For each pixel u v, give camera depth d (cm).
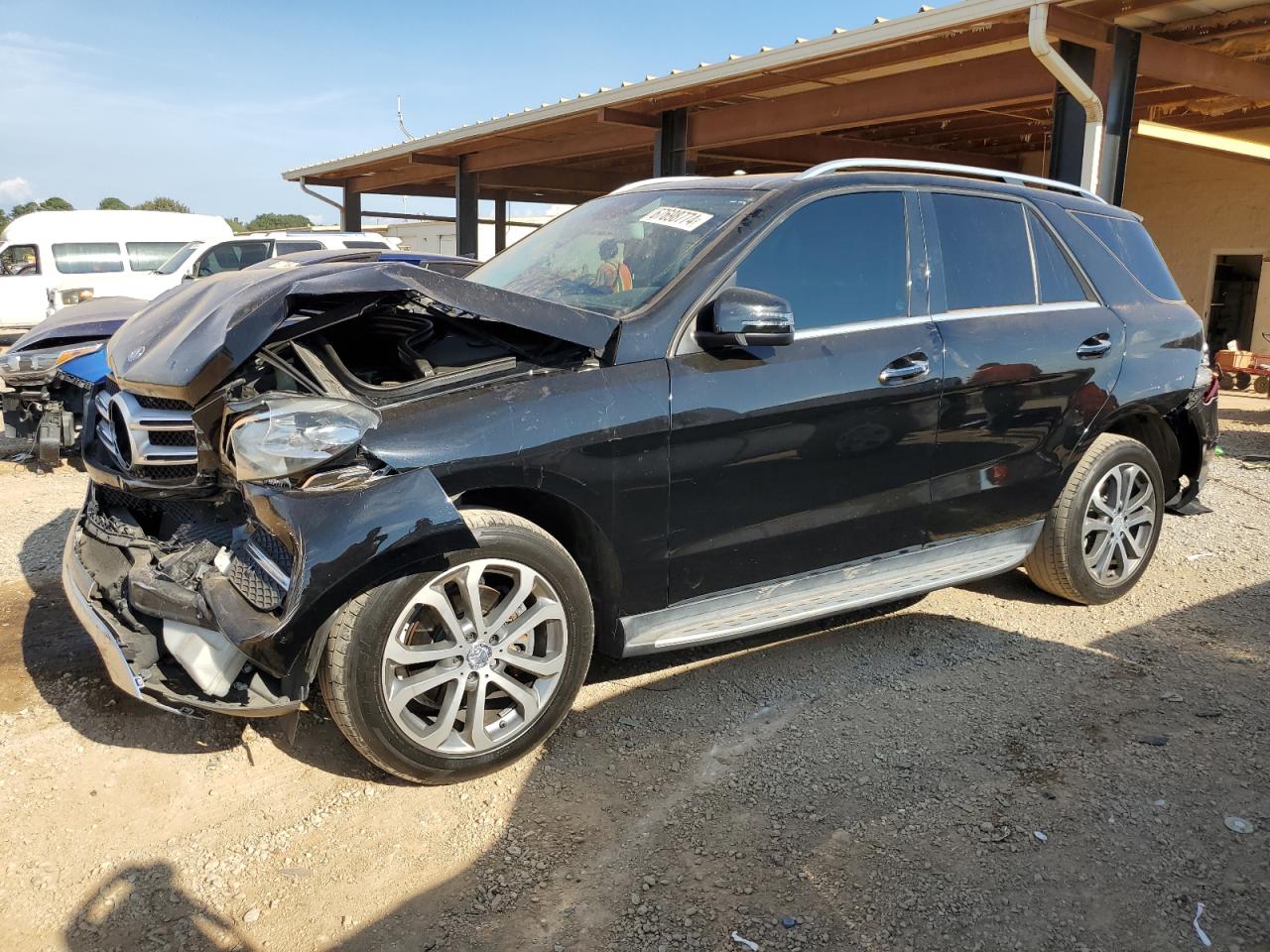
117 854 261
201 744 317
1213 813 283
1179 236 1529
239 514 317
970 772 304
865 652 396
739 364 323
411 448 268
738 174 399
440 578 274
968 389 377
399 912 240
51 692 349
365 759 304
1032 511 418
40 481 693
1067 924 237
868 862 260
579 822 277
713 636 331
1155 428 471
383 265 290
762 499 335
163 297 374
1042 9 736
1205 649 403
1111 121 830
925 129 1388
